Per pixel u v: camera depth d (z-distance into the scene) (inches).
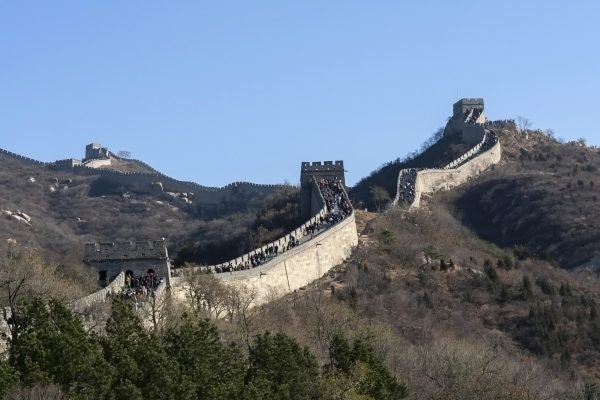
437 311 6968.5
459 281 7554.1
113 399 3304.6
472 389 4982.8
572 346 6747.1
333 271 7485.2
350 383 4237.2
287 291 6820.9
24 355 3299.7
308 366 4160.9
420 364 5211.6
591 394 5634.8
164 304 4911.4
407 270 7682.1
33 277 4633.4
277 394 3897.6
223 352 3873.0
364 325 5797.2
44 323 3408.0
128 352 3533.5
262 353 4087.1
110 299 4601.4
